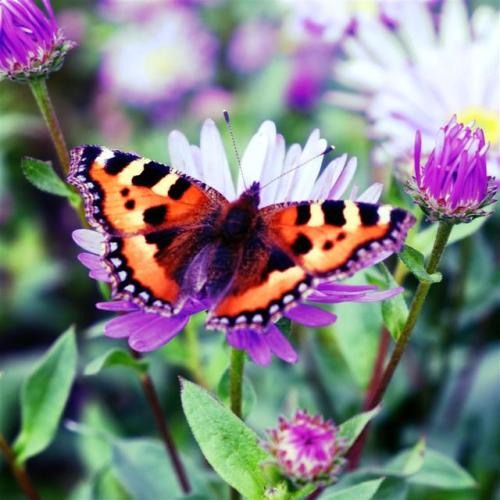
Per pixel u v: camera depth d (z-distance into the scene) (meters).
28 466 0.35
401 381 0.30
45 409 0.25
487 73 0.30
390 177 0.25
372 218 0.21
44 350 0.37
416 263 0.22
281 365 0.30
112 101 0.45
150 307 0.22
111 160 0.23
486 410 0.30
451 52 0.30
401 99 0.29
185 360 0.27
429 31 0.31
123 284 0.22
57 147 0.24
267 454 0.21
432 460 0.25
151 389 0.25
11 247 0.39
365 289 0.22
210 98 0.42
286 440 0.21
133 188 0.23
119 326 0.22
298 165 0.23
